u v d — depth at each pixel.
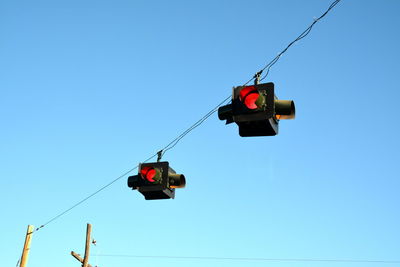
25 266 24.23
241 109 7.46
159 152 11.34
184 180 9.53
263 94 7.40
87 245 24.83
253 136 7.66
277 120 7.64
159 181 9.35
